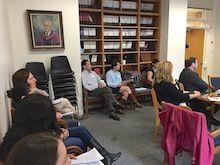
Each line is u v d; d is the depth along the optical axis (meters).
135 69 5.34
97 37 4.76
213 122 2.86
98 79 4.39
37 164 0.56
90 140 2.24
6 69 2.55
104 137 3.17
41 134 0.66
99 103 4.57
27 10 3.55
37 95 1.51
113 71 4.55
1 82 2.11
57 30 3.80
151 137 3.15
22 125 1.37
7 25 3.03
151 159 2.55
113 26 4.75
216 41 6.33
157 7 5.25
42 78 3.64
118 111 4.25
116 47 4.93
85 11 4.48
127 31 5.00
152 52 5.41
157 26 5.33
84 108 4.22
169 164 2.02
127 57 5.18
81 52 4.50
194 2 5.68
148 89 4.70
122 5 4.81
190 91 3.21
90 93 4.21
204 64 6.35
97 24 4.68
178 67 5.45
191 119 1.82
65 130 2.06
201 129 1.77
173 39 5.23
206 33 6.21
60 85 3.74
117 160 2.52
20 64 3.66
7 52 2.77
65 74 3.74
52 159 0.58
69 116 2.78
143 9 5.13
